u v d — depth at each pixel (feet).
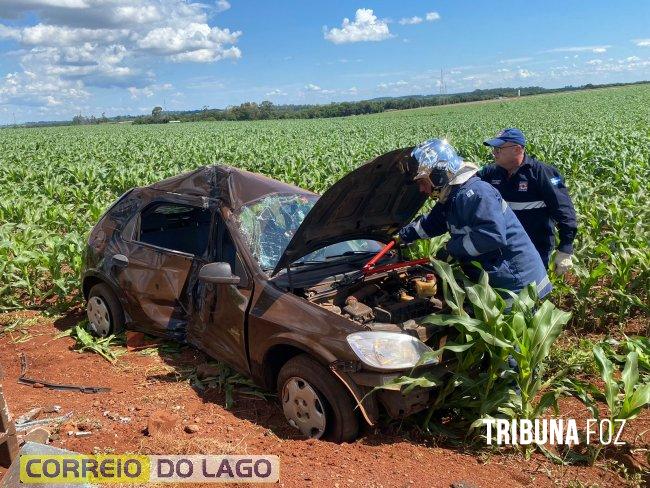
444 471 12.33
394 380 12.51
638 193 35.24
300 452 12.59
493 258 14.43
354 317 13.51
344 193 13.92
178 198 18.34
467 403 13.80
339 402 13.00
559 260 18.13
